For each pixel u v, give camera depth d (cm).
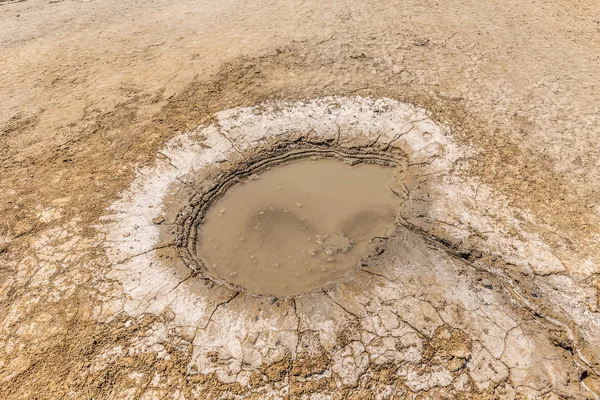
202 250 448
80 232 445
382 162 533
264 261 435
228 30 792
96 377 335
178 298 386
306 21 799
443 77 639
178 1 943
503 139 531
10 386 331
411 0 859
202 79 660
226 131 563
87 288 395
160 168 516
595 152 504
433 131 547
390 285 390
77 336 360
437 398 320
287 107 599
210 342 354
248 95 623
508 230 428
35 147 552
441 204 459
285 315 371
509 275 392
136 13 895
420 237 430
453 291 382
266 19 820
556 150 511
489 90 608
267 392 325
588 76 626
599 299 372
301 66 679
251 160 534
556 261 400
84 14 902
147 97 627
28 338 360
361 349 347
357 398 322
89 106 615
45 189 494
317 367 338
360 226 462
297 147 553
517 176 484
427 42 718
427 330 357
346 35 745
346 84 635
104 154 537
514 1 855
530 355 340
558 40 720
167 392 326
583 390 322
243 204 495
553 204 452
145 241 437
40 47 770
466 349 344
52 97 637
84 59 726
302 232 461
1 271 412
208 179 510
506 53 684
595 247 410
